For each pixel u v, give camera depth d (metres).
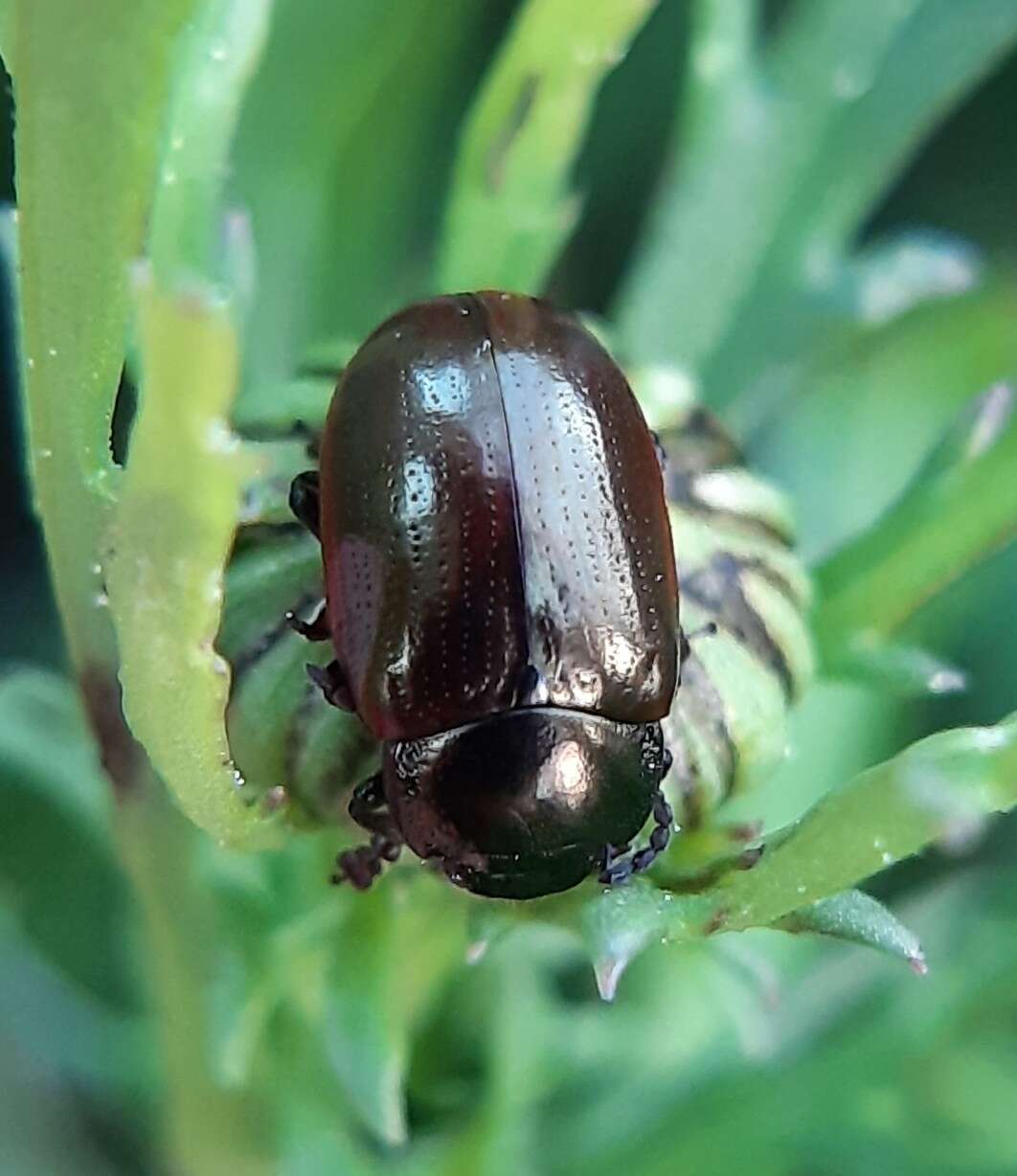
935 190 0.07
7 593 0.06
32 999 0.05
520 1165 0.05
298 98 0.05
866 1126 0.05
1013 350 0.06
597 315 0.06
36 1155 0.06
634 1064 0.05
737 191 0.05
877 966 0.05
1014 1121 0.05
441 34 0.05
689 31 0.07
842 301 0.05
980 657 0.06
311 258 0.05
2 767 0.05
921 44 0.05
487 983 0.05
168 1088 0.05
